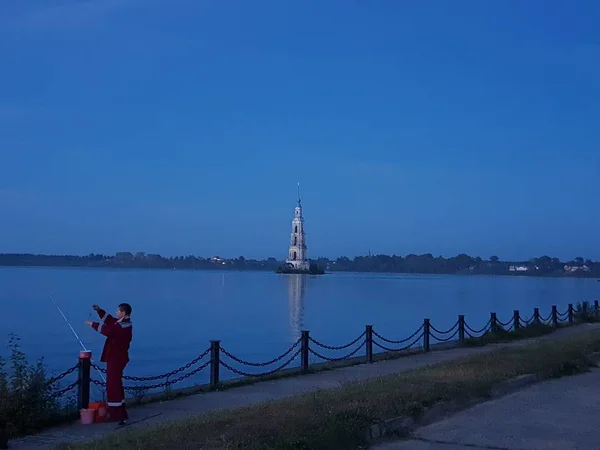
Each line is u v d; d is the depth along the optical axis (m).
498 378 14.36
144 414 12.21
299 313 58.84
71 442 9.63
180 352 30.69
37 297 79.75
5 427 10.38
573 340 22.25
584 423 11.23
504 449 9.64
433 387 12.86
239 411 10.83
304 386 15.61
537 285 172.88
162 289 108.50
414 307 69.44
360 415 10.48
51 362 26.80
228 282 158.00
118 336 11.49
